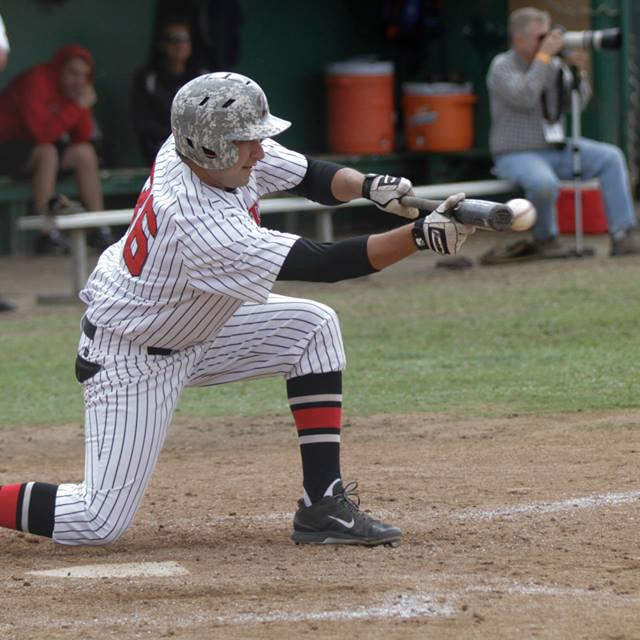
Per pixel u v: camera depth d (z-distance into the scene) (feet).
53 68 155.74
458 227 44.34
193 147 46.03
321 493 52.11
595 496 57.67
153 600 45.42
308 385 51.75
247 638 40.88
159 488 63.46
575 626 40.88
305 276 46.16
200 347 51.13
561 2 171.42
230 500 60.49
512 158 141.69
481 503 57.47
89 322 50.78
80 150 156.46
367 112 177.68
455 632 40.78
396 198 49.93
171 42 164.86
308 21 182.91
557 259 140.97
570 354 93.30
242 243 46.14
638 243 141.38
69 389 90.17
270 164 51.47
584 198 160.25
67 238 163.43
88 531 50.39
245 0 178.70
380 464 65.92
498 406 78.79
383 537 51.29
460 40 185.47
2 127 159.63
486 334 102.68
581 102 144.36
